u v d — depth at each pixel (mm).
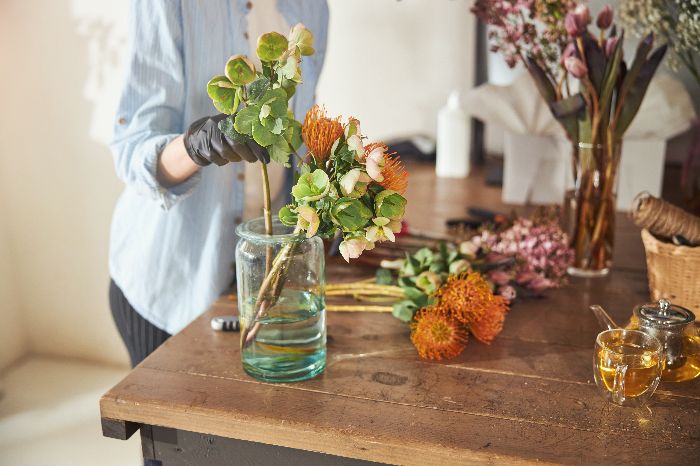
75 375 2723
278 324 1153
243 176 1589
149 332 1652
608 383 1113
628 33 1796
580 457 990
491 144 2648
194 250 1583
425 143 2703
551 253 1547
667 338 1180
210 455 1167
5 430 2410
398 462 1031
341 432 1045
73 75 2430
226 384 1182
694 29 1551
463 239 1763
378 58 2689
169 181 1389
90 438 2377
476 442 1021
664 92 2023
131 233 1617
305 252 1131
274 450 1130
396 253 1703
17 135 2555
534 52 1641
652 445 1020
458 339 1275
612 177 1616
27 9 2396
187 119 1481
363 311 1467
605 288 1599
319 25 1777
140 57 1399
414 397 1142
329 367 1238
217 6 1475
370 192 1054
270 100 997
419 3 2574
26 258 2715
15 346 2779
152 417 1129
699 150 1958
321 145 1034
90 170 2525
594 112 1546
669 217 1404
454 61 2600
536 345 1324
